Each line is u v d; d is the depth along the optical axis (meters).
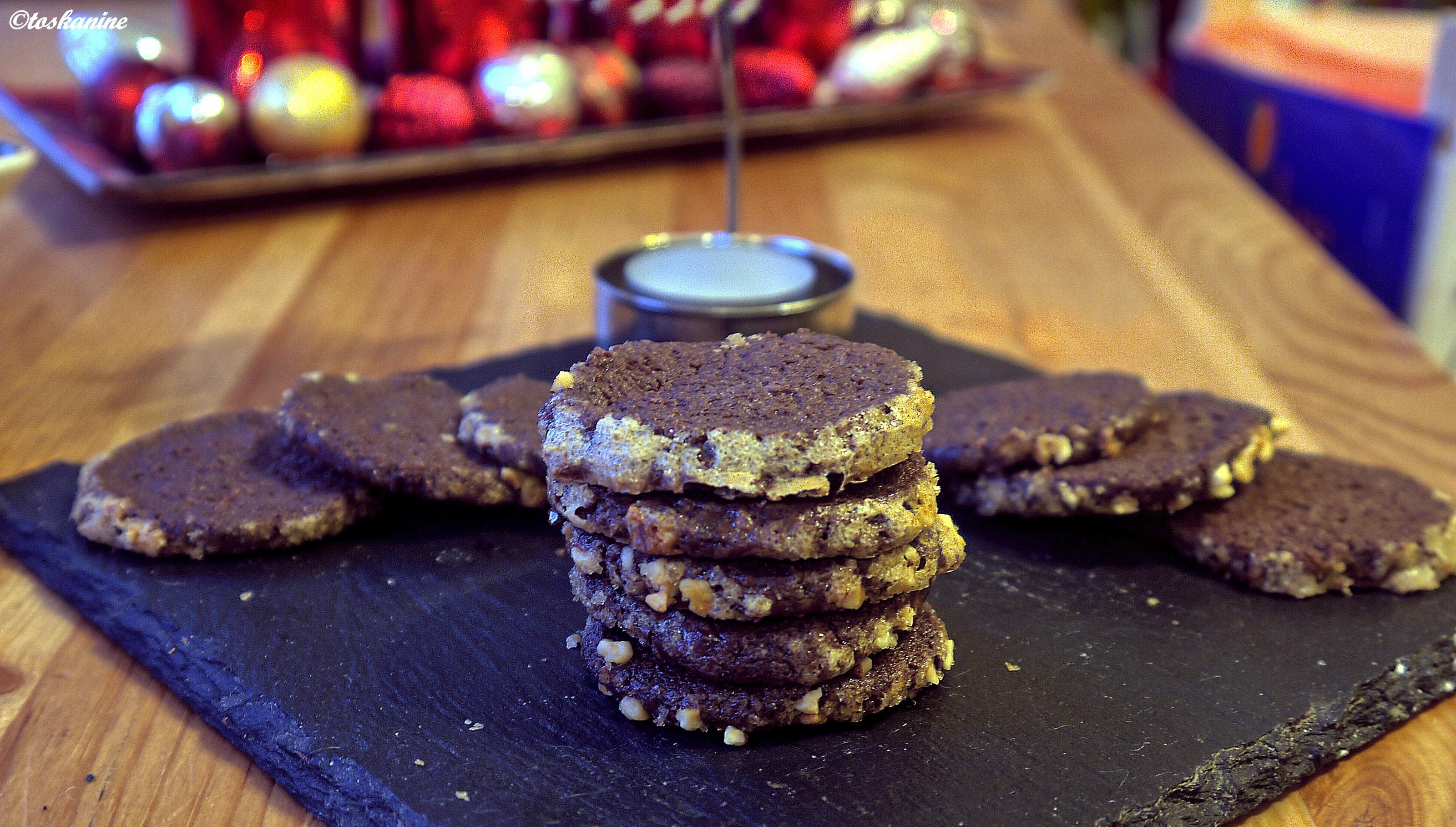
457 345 0.48
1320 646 0.35
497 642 0.35
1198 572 0.38
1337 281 0.52
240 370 0.46
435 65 0.58
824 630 0.33
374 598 0.36
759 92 0.63
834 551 0.32
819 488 0.32
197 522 0.37
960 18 0.71
